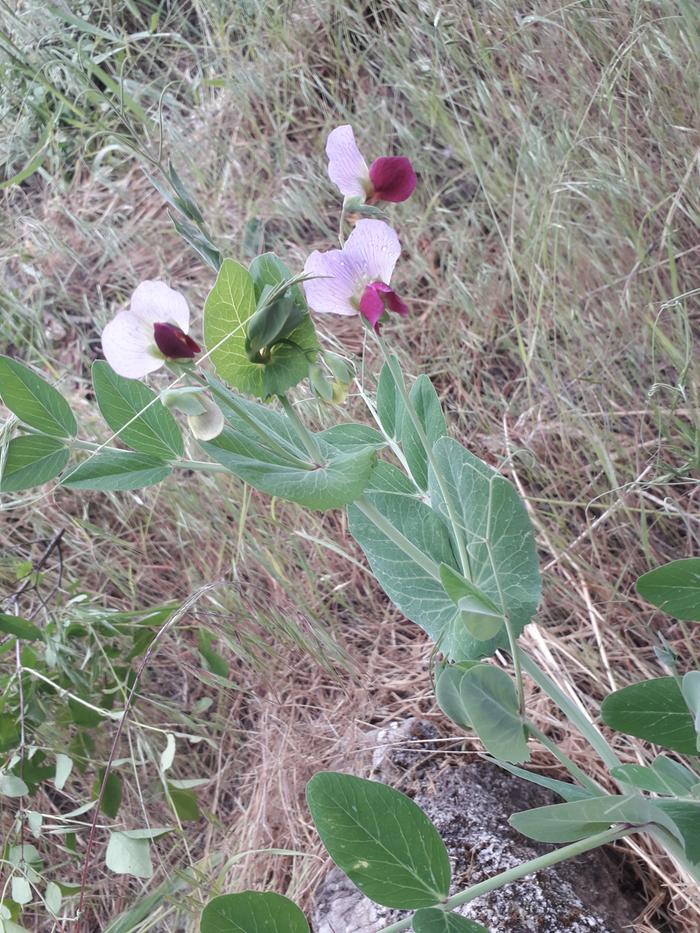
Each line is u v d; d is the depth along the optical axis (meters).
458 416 0.53
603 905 0.34
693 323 0.48
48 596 0.48
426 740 0.40
